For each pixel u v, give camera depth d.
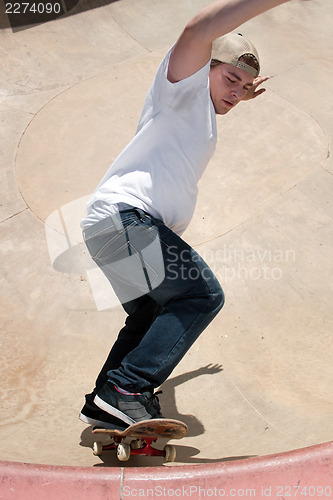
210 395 3.39
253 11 2.00
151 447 2.70
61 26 7.00
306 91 6.31
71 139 5.66
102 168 5.36
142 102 6.16
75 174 5.29
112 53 6.88
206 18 2.06
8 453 2.59
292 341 3.82
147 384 2.49
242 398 3.34
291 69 6.64
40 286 4.26
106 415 2.74
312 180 5.24
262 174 5.31
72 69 6.58
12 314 4.04
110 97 6.20
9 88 6.23
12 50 6.61
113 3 7.44
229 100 2.57
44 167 5.35
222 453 2.72
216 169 5.35
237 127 5.81
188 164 2.51
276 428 2.98
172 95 2.39
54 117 5.91
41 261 4.46
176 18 7.49
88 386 3.48
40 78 6.42
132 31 7.22
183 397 3.37
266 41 7.13
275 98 6.18
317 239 4.71
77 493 1.98
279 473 1.98
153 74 6.57
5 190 5.11
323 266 4.47
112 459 2.75
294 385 3.40
